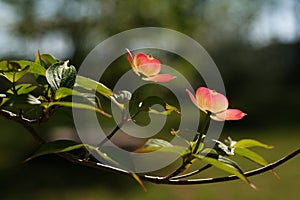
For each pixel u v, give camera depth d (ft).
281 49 55.01
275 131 40.63
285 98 51.47
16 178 25.17
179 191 23.22
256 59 53.62
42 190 23.31
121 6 34.04
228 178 3.39
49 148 2.83
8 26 33.83
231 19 46.73
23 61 3.35
